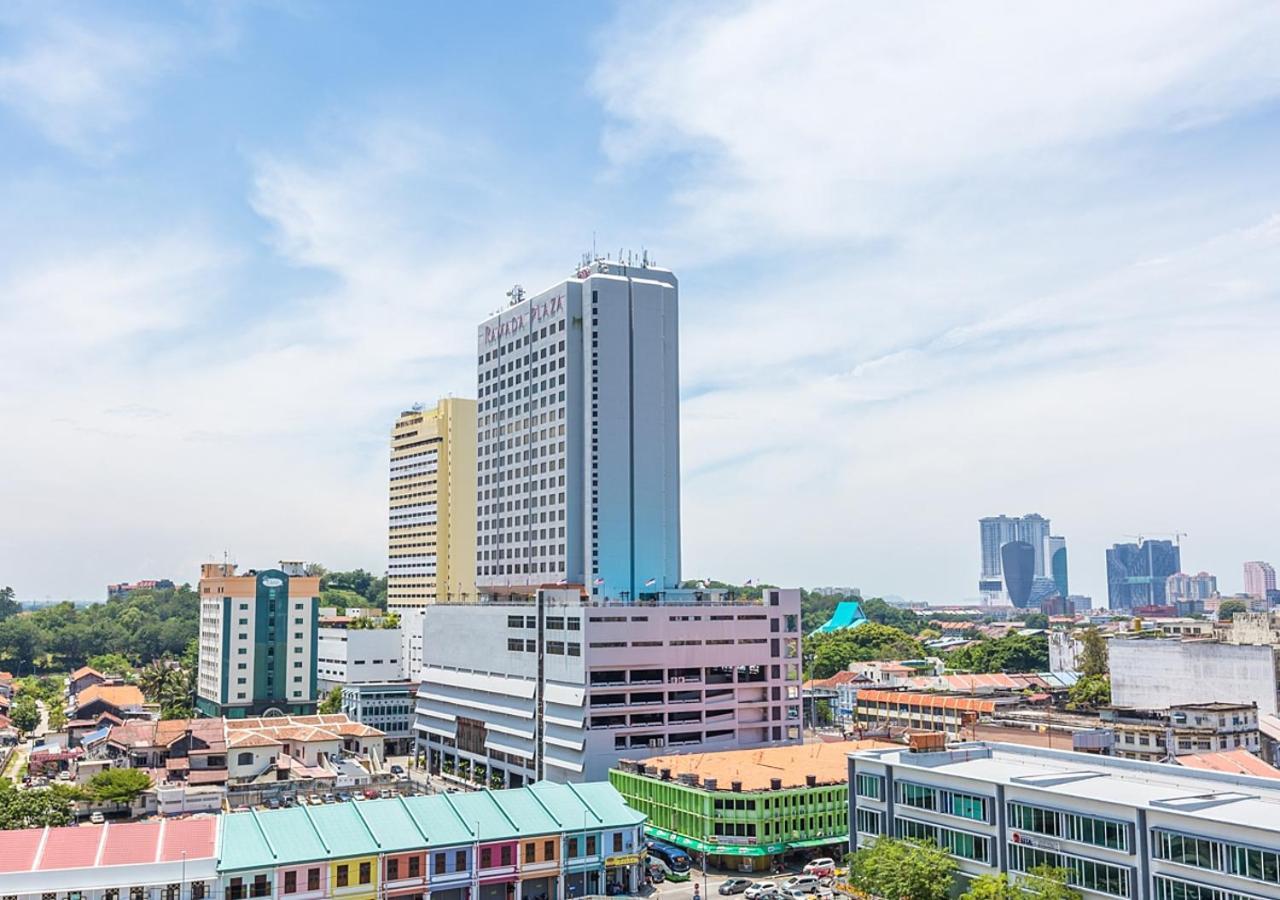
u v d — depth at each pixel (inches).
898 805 5251.0
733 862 6200.8
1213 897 3880.4
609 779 7239.2
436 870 5182.1
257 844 4995.1
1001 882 4301.2
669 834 6481.3
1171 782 4658.0
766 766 6879.9
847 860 5251.0
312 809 5388.8
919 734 5477.4
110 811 7076.8
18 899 4461.1
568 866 5497.1
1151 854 4104.3
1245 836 3784.5
